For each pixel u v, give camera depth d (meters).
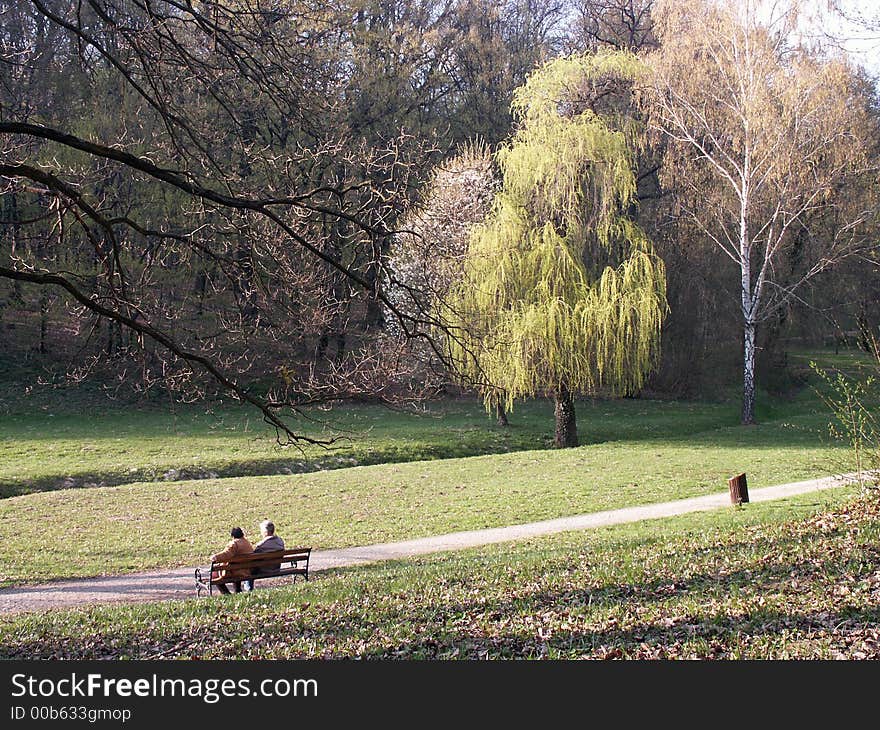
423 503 22.95
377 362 12.80
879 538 10.65
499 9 50.22
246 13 10.43
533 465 28.34
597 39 48.25
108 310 9.85
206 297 16.89
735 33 35.38
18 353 39.75
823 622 7.94
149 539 19.36
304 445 31.30
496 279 29.77
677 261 43.62
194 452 30.41
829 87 34.28
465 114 49.03
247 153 11.91
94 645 9.77
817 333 44.78
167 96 10.88
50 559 17.55
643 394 46.94
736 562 10.52
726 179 40.06
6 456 28.92
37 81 19.84
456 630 9.01
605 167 30.83
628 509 21.20
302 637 9.41
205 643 9.55
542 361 30.12
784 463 27.09
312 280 11.87
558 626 8.71
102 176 12.98
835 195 38.41
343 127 14.66
